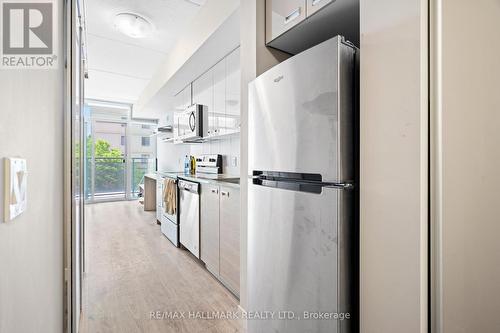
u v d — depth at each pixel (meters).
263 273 1.39
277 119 1.27
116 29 2.86
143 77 4.45
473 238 0.90
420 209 0.80
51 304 0.83
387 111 0.88
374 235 0.92
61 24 1.01
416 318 0.81
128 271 2.43
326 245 1.03
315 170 1.07
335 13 1.23
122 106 6.40
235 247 1.99
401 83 0.84
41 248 0.68
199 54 2.55
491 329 0.96
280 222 1.26
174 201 3.12
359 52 1.04
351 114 1.02
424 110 0.81
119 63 3.83
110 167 6.44
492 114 0.95
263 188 1.38
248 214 1.51
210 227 2.37
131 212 5.14
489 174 0.94
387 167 0.88
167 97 4.20
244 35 1.70
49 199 0.78
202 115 3.13
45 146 0.73
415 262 0.81
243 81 1.73
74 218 1.23
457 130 0.84
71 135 1.16
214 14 2.07
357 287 1.04
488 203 0.94
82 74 1.96
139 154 6.82
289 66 1.19
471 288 0.90
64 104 1.07
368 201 0.94
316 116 1.06
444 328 0.82
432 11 0.81
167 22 2.74
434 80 0.81
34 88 0.62
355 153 1.03
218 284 2.20
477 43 0.90
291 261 1.20
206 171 3.65
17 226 0.49
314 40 1.52
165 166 5.60
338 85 0.98
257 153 1.43
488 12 0.94
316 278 1.07
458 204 0.85
